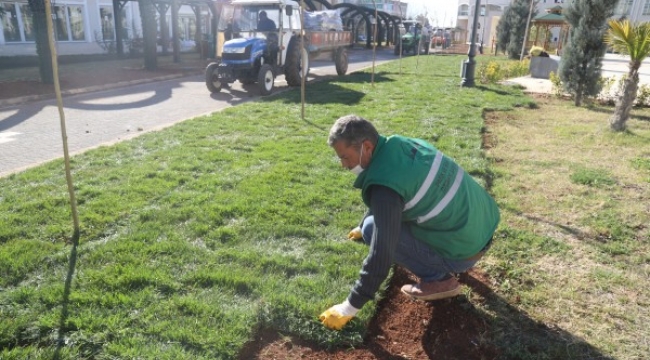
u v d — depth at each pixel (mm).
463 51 31797
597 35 9273
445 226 2334
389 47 37094
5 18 20125
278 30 11836
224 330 2473
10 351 2285
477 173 5086
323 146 6039
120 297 2703
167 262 3143
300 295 2807
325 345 2467
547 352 2436
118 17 20531
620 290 3000
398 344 2529
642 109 9312
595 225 3902
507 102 9727
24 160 5738
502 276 3148
